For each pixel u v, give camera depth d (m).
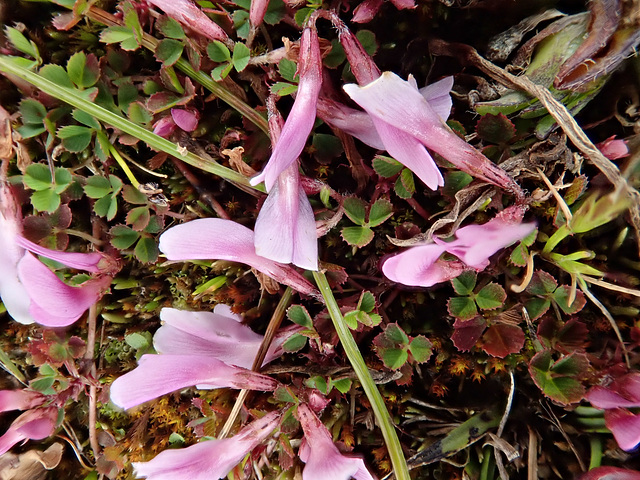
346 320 0.05
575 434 0.06
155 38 0.05
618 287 0.05
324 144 0.05
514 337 0.05
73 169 0.06
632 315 0.05
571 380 0.05
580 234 0.05
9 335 0.07
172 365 0.05
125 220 0.06
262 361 0.06
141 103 0.06
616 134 0.05
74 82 0.05
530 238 0.05
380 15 0.05
